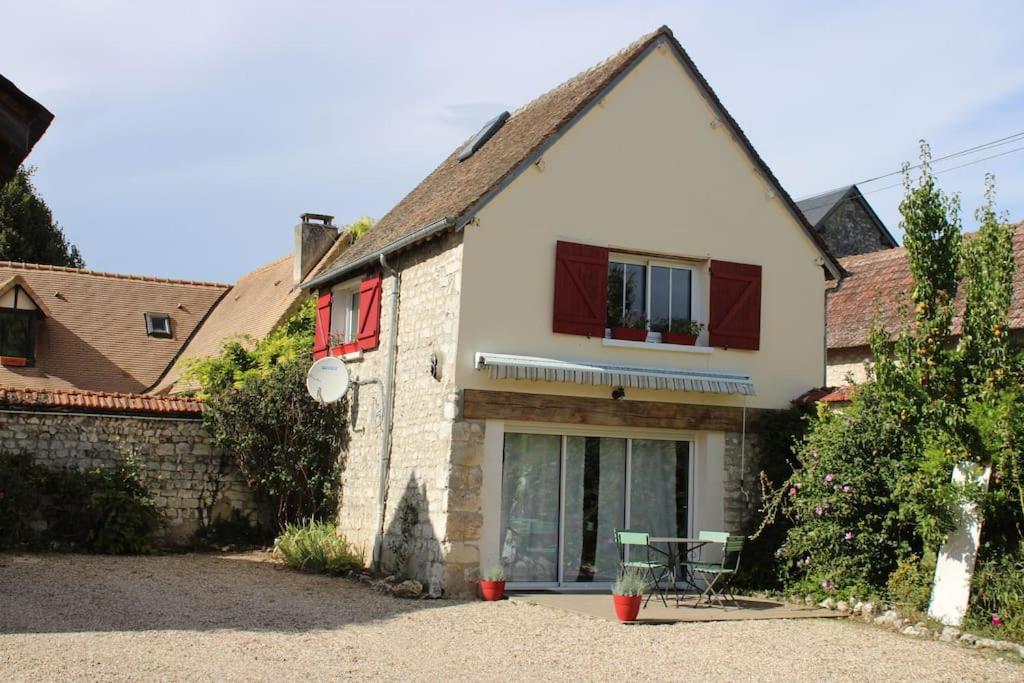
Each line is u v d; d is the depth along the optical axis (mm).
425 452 14461
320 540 16156
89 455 17422
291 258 26562
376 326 16688
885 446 13320
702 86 15898
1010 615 11148
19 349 25578
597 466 15047
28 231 38594
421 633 10828
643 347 15070
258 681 8195
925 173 12344
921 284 12141
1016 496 11344
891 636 11445
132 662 8602
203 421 18156
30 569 14352
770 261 16266
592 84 15578
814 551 13898
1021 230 18703
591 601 13203
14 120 10070
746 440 15742
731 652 10289
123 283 29484
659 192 15461
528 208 14492
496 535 13844
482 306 14062
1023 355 11609
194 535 18047
